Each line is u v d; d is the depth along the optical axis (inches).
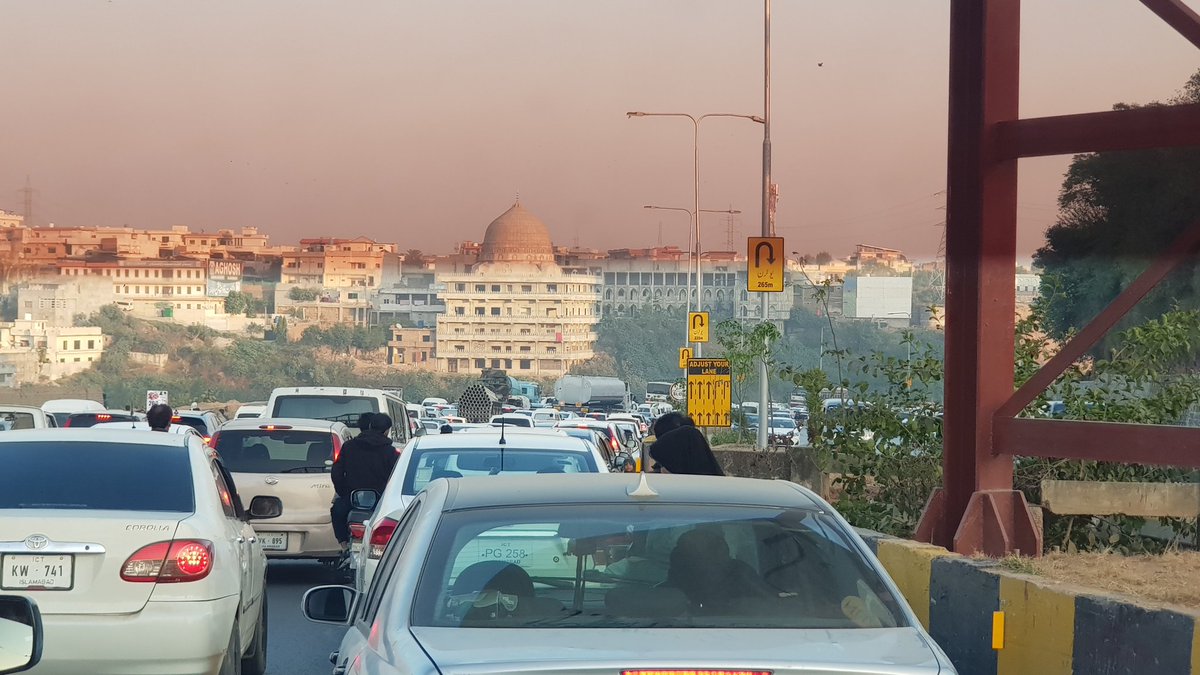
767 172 1288.1
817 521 170.2
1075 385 484.4
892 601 156.9
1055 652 249.3
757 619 150.9
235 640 302.8
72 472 291.6
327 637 444.1
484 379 3550.7
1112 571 277.3
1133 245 806.5
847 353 511.5
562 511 167.8
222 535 291.4
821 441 508.4
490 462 387.5
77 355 6791.3
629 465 582.6
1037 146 340.5
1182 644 216.8
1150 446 315.3
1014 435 344.8
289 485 589.3
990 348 349.7
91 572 267.1
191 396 6742.1
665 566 159.0
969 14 351.6
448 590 153.6
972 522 344.2
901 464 484.7
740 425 1195.3
